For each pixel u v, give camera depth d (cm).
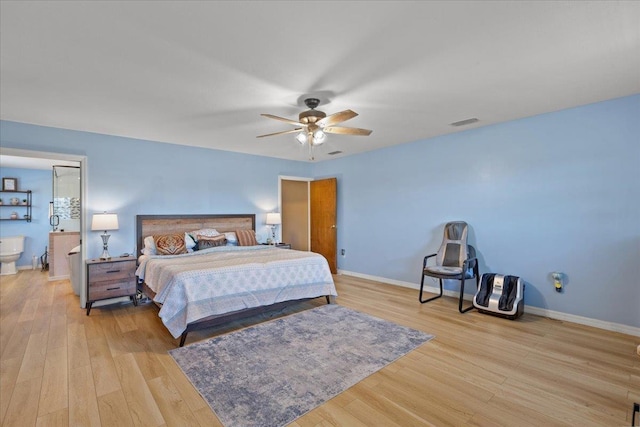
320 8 165
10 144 354
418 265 480
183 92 276
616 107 303
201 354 261
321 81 255
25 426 173
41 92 274
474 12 169
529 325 325
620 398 198
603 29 186
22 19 171
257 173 575
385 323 332
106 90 271
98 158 411
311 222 663
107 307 397
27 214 660
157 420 178
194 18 173
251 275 329
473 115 351
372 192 548
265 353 262
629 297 300
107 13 167
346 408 190
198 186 501
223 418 180
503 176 383
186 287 289
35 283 522
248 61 222
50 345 278
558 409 188
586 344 278
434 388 211
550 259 348
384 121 371
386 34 190
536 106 323
